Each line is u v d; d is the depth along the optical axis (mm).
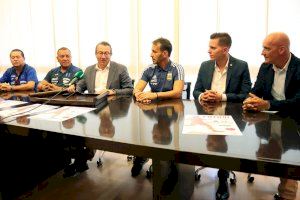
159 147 979
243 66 2230
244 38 2994
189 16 3182
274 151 922
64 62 3045
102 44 2717
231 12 3012
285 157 869
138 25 3391
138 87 2377
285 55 1845
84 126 1263
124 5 3410
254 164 858
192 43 3213
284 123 1277
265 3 2871
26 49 4039
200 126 1231
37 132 1231
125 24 3447
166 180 1273
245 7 2953
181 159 950
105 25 3535
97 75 2750
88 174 2414
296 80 1840
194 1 3141
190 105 1778
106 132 1167
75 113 1536
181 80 2301
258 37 2939
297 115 1438
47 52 3914
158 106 1753
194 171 2084
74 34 3709
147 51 3402
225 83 2258
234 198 1985
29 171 1904
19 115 1482
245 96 2018
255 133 1123
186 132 1146
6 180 1729
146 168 2502
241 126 1233
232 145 984
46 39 3885
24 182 1870
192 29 3191
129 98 2117
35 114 1506
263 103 1562
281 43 1805
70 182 2260
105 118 1421
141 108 1688
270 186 2154
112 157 2799
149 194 2068
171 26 3270
